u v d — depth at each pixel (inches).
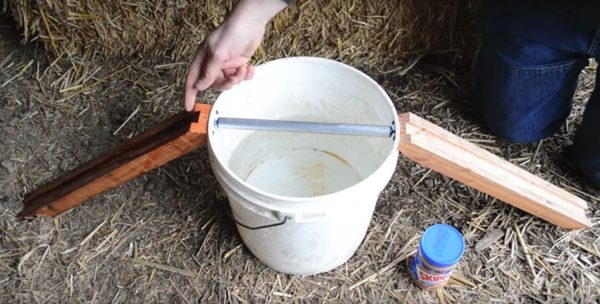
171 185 64.8
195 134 49.8
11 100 72.2
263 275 58.7
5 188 64.4
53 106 72.0
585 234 62.1
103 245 60.6
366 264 59.7
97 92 73.5
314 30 74.2
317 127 50.0
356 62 77.1
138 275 58.7
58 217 62.2
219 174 47.5
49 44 75.7
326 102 58.2
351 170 62.7
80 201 59.2
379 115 54.4
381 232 61.9
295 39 75.0
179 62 75.9
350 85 54.9
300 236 49.7
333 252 54.4
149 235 61.4
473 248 60.8
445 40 75.2
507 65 61.1
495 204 63.9
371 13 72.0
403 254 60.2
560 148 68.8
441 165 53.0
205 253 60.2
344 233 51.3
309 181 62.2
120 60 76.6
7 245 60.3
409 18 72.4
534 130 66.8
